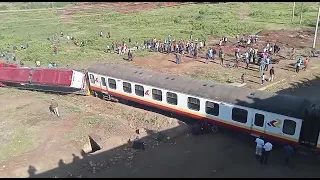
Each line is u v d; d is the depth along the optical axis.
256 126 21.48
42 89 33.06
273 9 77.38
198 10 79.25
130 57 42.16
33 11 91.50
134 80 27.34
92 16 79.75
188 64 39.62
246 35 53.47
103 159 21.03
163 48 45.66
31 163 20.59
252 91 22.73
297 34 52.88
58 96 32.25
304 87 31.61
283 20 64.75
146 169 19.81
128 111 27.95
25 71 33.69
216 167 19.78
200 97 23.45
